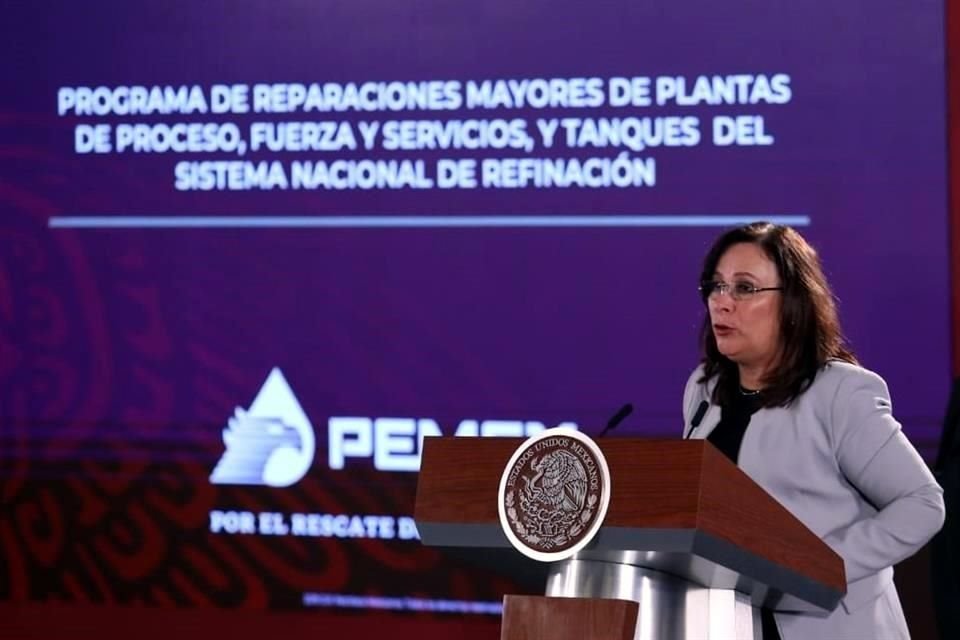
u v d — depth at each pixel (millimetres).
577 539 4297
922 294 11312
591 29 11789
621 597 4605
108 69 12383
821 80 11469
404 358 12062
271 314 12227
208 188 12289
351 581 12109
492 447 4590
